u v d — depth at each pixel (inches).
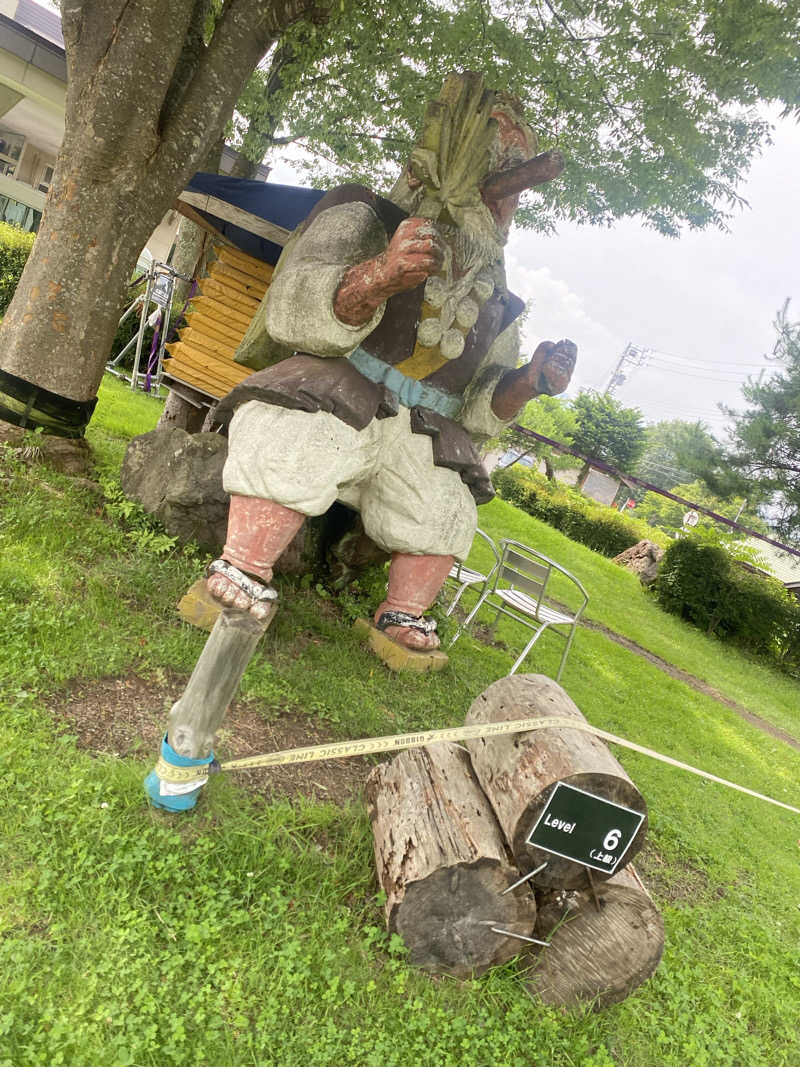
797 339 714.8
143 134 186.9
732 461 719.7
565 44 303.9
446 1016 91.5
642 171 346.9
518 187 157.6
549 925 104.1
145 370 531.5
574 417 1733.5
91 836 93.8
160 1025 75.6
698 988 118.1
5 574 144.1
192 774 101.0
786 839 209.0
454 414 176.9
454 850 96.6
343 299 142.4
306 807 118.0
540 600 238.8
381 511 176.9
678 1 256.4
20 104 581.6
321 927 95.7
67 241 191.0
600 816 97.0
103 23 179.3
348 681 171.8
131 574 167.3
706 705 334.3
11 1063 66.4
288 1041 79.7
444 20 287.4
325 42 326.6
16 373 196.1
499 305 171.3
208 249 297.1
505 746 106.7
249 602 153.6
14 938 78.6
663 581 632.4
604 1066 94.2
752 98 265.9
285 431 148.8
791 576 1173.1
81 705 122.6
